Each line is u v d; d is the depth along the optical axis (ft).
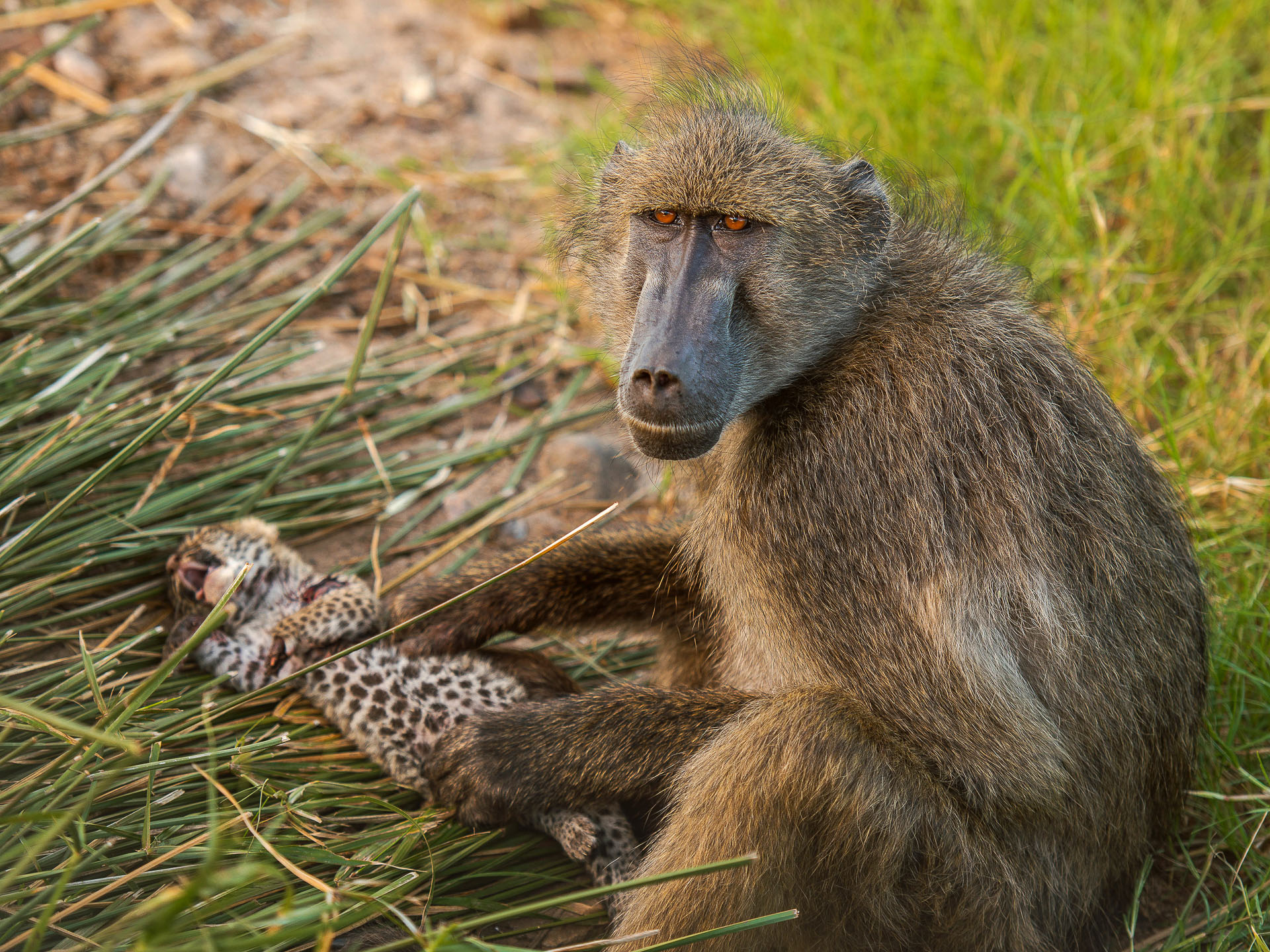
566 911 10.86
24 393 13.91
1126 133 18.88
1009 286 11.27
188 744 11.05
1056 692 9.98
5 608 11.51
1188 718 11.03
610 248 11.48
